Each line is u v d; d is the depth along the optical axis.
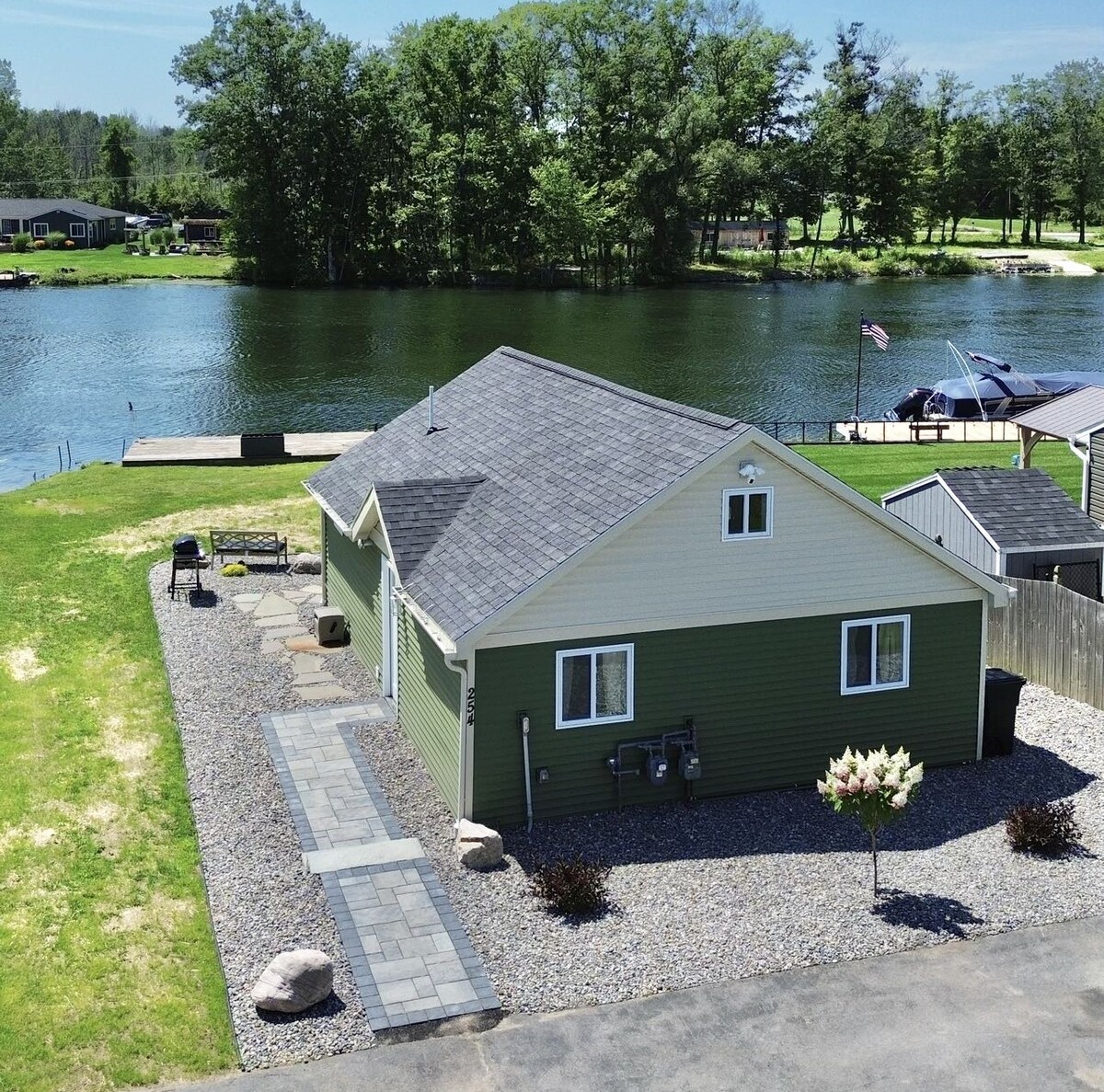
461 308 101.94
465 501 21.44
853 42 147.25
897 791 16.09
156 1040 13.55
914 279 128.25
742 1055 13.38
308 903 16.19
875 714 20.44
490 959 15.03
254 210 118.56
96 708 22.67
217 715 22.20
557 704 18.39
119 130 175.25
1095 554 27.70
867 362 75.56
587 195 117.00
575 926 15.75
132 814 18.75
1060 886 16.86
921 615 20.38
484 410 25.61
